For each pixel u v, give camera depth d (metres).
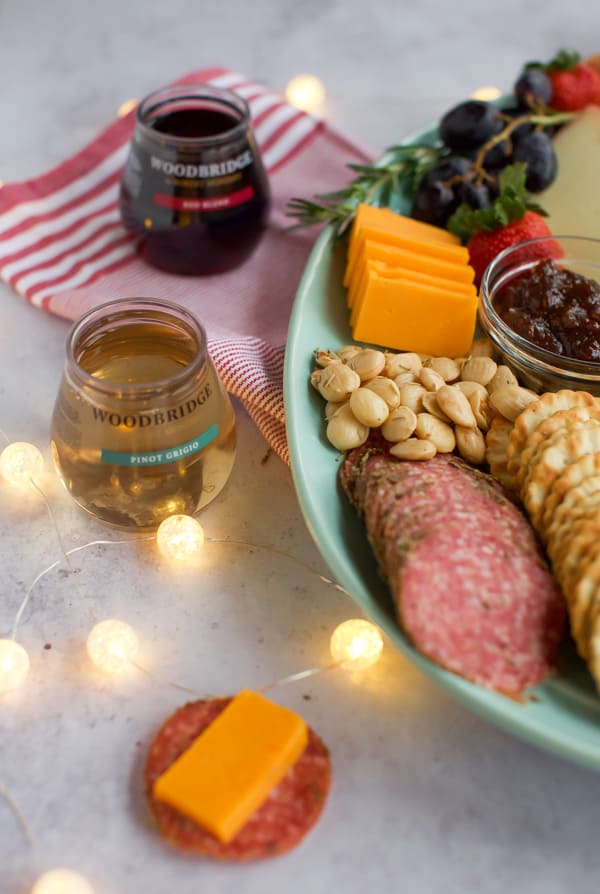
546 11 0.93
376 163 0.71
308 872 0.48
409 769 0.50
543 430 0.55
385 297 0.61
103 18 0.90
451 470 0.55
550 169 0.68
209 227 0.66
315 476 0.55
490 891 0.47
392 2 0.94
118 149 0.75
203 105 0.69
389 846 0.48
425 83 0.85
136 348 0.56
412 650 0.49
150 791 0.49
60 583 0.55
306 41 0.89
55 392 0.64
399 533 0.51
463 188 0.67
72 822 0.49
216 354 0.61
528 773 0.50
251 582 0.56
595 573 0.49
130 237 0.71
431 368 0.59
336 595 0.55
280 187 0.75
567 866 0.48
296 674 0.53
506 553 0.50
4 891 0.47
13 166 0.76
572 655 0.50
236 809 0.47
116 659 0.52
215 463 0.55
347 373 0.57
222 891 0.47
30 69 0.85
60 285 0.68
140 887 0.47
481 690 0.48
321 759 0.50
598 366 0.59
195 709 0.51
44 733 0.51
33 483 0.58
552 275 0.61
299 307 0.62
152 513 0.55
